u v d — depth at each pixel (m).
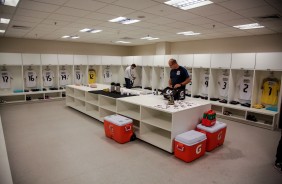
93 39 7.86
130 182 2.47
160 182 2.48
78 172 2.67
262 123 4.87
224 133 3.64
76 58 8.16
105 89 5.20
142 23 4.61
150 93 4.82
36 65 7.43
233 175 2.67
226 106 5.52
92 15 3.92
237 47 6.34
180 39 7.46
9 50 7.24
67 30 5.69
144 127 3.73
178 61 6.86
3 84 6.93
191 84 6.54
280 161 2.87
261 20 3.99
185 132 3.18
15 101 6.97
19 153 3.20
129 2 3.07
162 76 8.00
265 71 5.30
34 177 2.53
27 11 3.62
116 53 10.34
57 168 2.76
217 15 3.72
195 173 2.70
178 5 3.28
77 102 6.14
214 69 6.12
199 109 3.53
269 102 5.20
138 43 9.27
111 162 2.96
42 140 3.75
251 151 3.45
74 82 8.43
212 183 2.49
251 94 5.37
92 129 4.41
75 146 3.50
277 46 5.47
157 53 8.72
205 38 7.01
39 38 7.58
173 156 3.17
